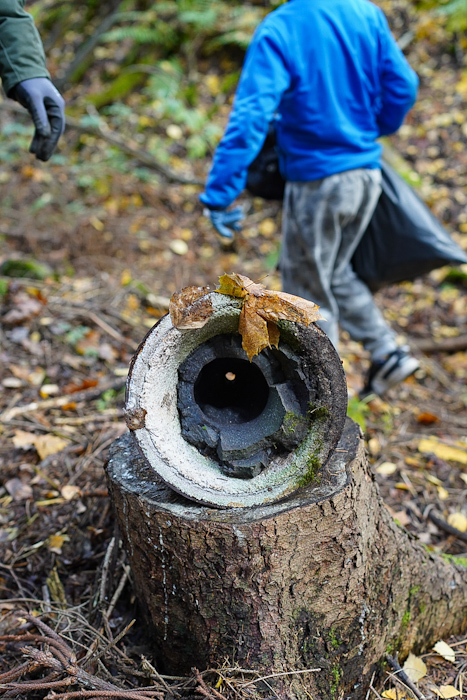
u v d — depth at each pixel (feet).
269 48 7.22
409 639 6.06
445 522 8.06
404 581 5.86
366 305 9.18
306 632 5.15
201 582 4.91
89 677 4.83
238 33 20.39
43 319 11.27
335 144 7.77
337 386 4.64
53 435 8.68
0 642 5.82
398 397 11.34
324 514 4.82
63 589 6.51
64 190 16.43
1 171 17.22
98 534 7.02
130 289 12.92
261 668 5.04
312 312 4.35
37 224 14.82
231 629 5.01
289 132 7.93
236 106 7.27
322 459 4.78
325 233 8.17
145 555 5.16
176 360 4.70
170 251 15.19
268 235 16.28
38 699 5.22
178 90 20.01
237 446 4.83
